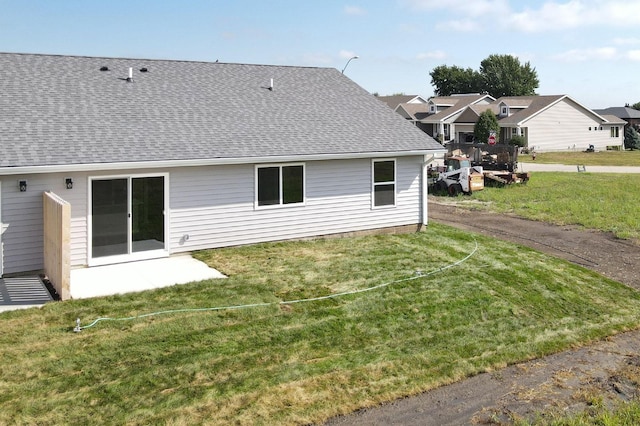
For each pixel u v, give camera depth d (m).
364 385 7.99
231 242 15.05
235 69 19.78
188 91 17.22
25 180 12.09
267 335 9.41
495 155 33.88
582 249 16.42
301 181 15.94
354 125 18.02
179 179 14.09
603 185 30.80
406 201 17.89
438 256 14.74
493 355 9.28
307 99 19.11
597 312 11.61
